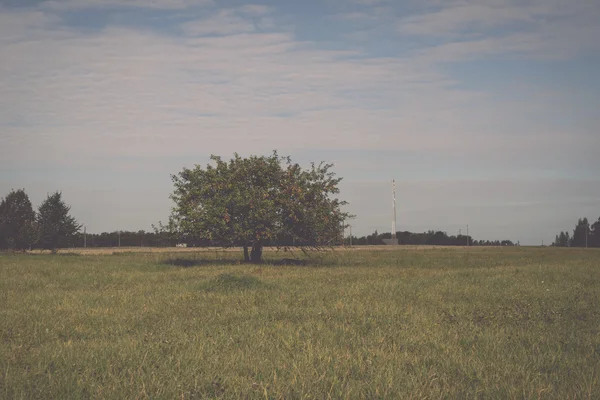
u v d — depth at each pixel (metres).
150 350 8.65
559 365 7.96
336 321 11.75
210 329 10.62
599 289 18.34
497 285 19.67
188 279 22.28
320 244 36.31
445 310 13.48
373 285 19.14
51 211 60.06
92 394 6.43
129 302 14.72
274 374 7.24
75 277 22.62
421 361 8.23
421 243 132.38
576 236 137.75
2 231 58.66
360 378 7.32
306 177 35.59
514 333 10.37
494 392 6.63
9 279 21.00
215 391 6.56
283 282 20.45
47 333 10.32
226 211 33.41
